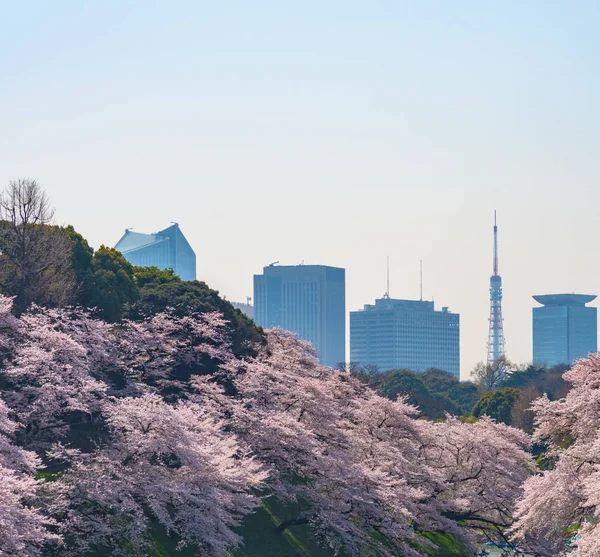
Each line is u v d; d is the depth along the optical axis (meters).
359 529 88.19
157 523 79.69
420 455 104.56
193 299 126.81
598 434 69.25
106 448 78.31
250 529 88.81
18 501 62.66
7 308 90.44
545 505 69.88
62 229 121.56
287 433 90.94
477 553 98.56
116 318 118.31
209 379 112.00
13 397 84.19
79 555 70.50
